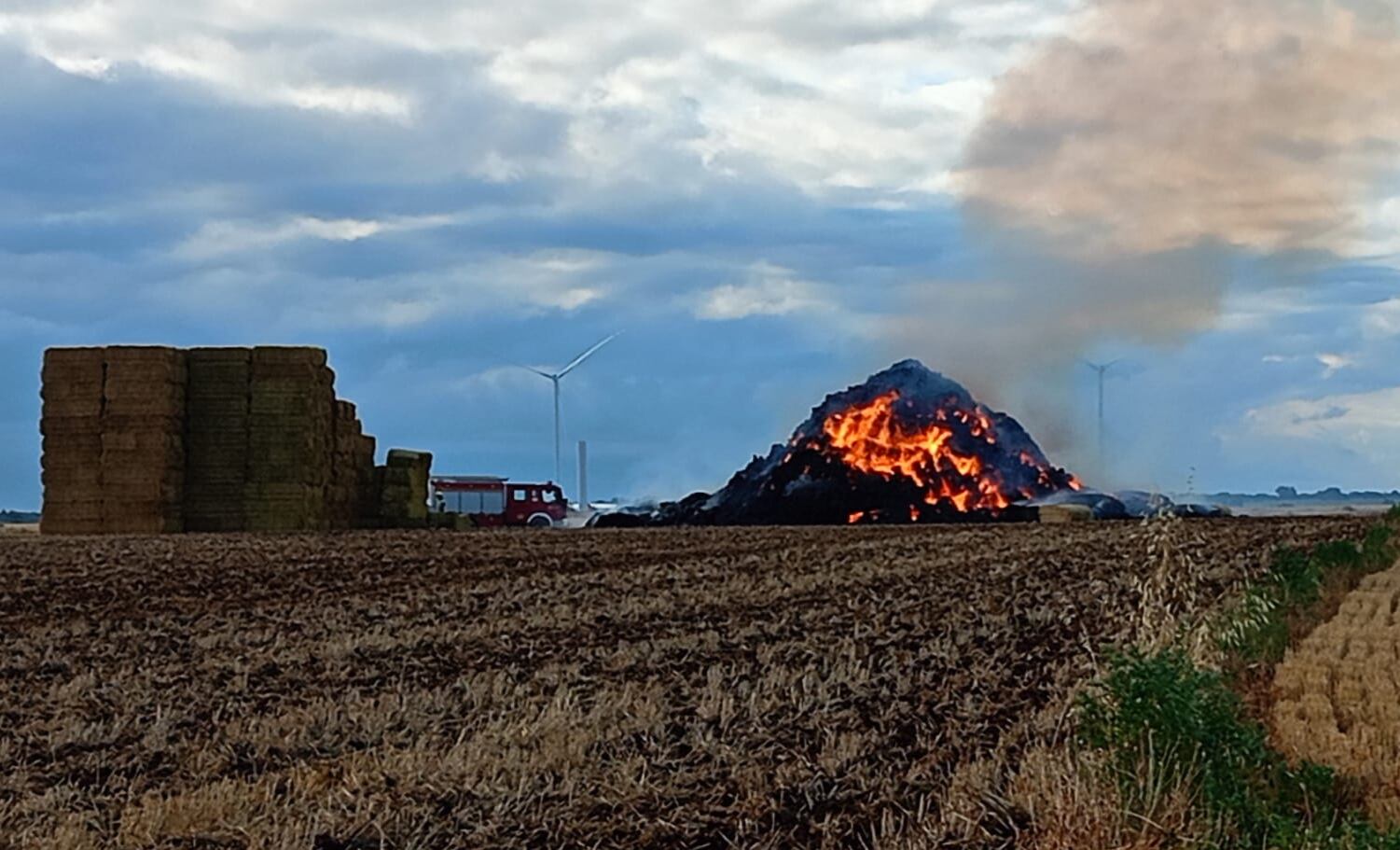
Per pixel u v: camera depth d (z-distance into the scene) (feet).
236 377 176.35
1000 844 37.37
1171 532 47.96
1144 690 40.73
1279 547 120.26
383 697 57.67
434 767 44.75
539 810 40.78
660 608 90.12
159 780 46.19
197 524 176.76
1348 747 44.70
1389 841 34.63
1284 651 64.03
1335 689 55.36
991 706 54.90
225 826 39.32
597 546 148.15
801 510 233.55
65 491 172.86
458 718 53.83
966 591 98.78
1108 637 72.64
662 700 56.08
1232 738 40.83
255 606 94.17
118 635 79.30
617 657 69.00
